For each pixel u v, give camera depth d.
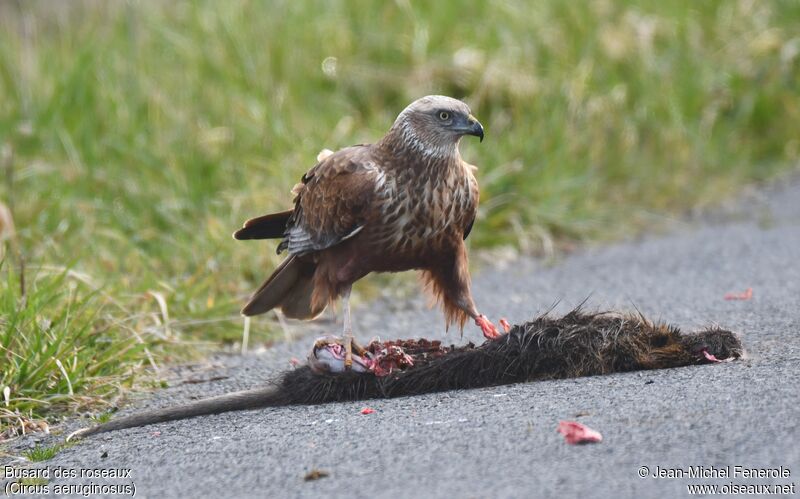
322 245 11.78
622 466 7.88
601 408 9.19
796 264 15.51
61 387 11.72
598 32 23.11
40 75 20.03
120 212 17.36
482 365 10.54
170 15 22.59
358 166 11.52
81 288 14.22
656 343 10.57
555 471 7.91
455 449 8.60
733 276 15.23
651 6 24.53
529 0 23.58
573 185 19.42
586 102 21.77
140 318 13.77
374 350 11.26
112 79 20.14
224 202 17.62
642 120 22.00
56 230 16.53
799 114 23.22
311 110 20.67
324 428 9.66
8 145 18.12
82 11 22.56
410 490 7.87
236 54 21.30
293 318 12.91
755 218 19.11
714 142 22.23
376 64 22.27
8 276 13.18
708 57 24.00
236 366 13.27
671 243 17.91
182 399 11.82
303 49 21.84
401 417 9.70
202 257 16.20
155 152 18.55
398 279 16.56
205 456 9.28
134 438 10.20
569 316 10.73
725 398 9.07
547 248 17.92
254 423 10.16
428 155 11.33
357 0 23.28
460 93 21.91
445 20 23.02
